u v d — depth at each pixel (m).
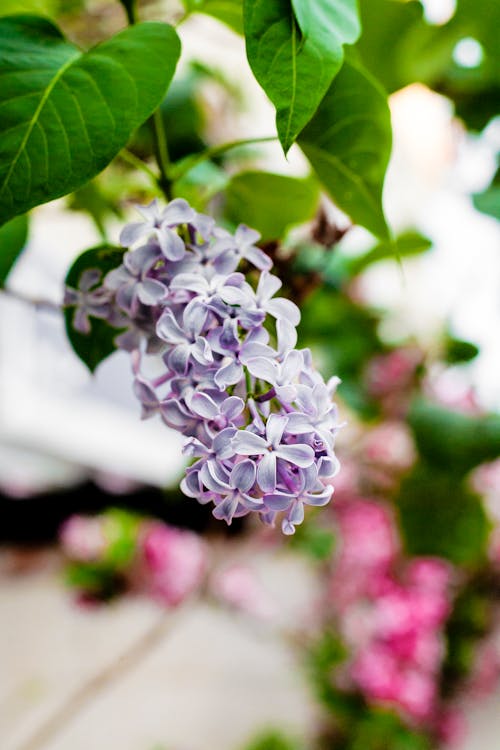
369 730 1.09
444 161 1.02
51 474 1.63
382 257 0.78
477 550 0.86
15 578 1.59
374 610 1.14
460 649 1.21
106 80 0.42
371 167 0.49
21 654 1.36
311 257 0.60
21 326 1.53
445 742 1.19
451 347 0.84
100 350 0.49
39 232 1.13
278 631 1.29
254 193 0.55
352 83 0.47
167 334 0.41
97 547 1.16
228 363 0.41
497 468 1.00
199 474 0.40
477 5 0.60
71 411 1.70
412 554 0.87
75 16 0.66
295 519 0.41
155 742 1.21
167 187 0.50
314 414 0.41
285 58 0.41
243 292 0.41
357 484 1.09
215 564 1.04
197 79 0.77
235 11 0.51
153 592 1.16
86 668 1.34
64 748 1.18
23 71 0.42
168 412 0.41
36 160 0.41
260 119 1.04
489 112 0.71
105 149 0.42
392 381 0.86
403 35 0.62
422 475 0.84
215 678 1.36
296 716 1.29
